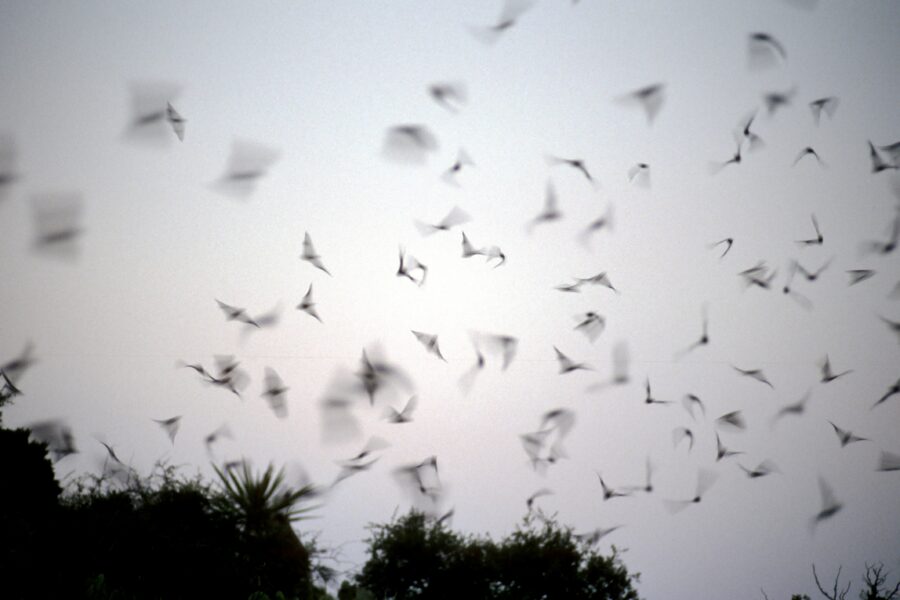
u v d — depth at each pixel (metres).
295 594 10.37
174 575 8.88
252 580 10.09
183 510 10.13
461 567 11.84
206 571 9.28
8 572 6.60
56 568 7.14
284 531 10.79
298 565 10.71
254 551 10.36
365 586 11.75
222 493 10.80
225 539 10.31
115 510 9.29
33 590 6.68
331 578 10.95
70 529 8.10
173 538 9.24
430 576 11.82
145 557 8.70
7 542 6.81
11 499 8.20
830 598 10.20
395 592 11.77
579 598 11.77
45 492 9.03
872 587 10.15
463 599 11.62
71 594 6.92
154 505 10.01
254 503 10.70
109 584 7.66
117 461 10.16
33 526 7.55
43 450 9.58
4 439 9.18
